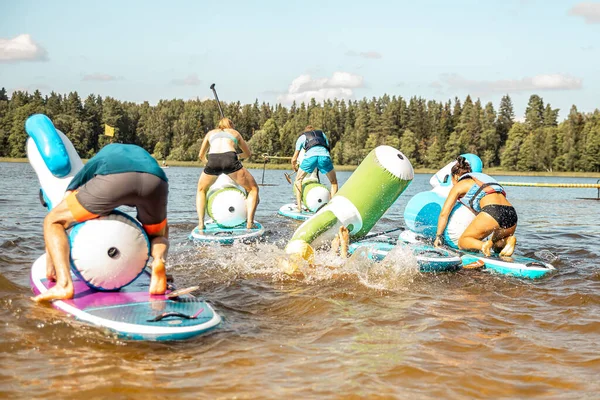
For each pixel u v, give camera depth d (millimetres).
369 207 7465
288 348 4156
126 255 4773
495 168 97062
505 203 7461
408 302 5523
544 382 3631
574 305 5520
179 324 4277
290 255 6922
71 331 4219
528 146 92500
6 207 13148
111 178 4609
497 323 4871
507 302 5609
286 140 99500
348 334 4500
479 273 6930
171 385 3447
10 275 6090
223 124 9594
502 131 111562
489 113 109312
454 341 4375
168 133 108875
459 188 7684
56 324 4316
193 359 3877
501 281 6520
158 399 3262
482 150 102250
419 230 8445
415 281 6426
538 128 103000
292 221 12195
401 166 7391
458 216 7656
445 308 5328
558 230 11711
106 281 4793
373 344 4273
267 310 5199
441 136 102125
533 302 5621
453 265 6922
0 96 129875
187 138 105125
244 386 3463
